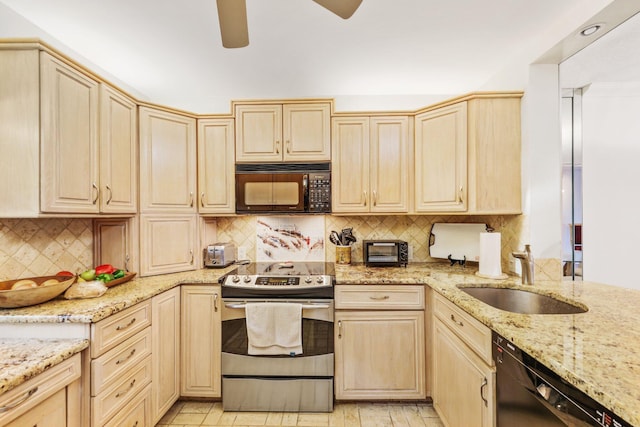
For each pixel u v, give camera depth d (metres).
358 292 1.91
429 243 2.44
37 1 1.37
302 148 2.19
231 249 2.42
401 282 1.89
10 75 1.28
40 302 1.35
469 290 1.70
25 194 1.28
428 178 2.08
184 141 2.14
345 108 2.52
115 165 1.71
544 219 1.76
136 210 1.91
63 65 1.38
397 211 2.18
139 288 1.68
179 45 1.75
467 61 1.98
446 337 1.62
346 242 2.41
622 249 2.20
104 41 1.71
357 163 2.19
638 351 0.85
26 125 1.28
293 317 1.83
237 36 1.12
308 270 2.18
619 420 0.62
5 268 1.45
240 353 1.89
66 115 1.39
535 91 1.77
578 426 0.74
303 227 2.54
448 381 1.59
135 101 1.89
